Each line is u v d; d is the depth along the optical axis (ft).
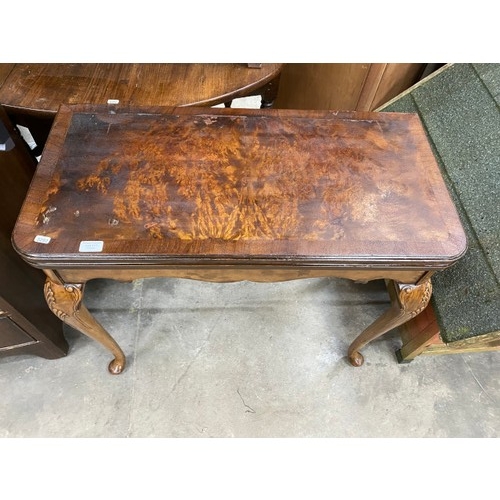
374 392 3.92
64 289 2.61
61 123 2.76
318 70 4.56
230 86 3.37
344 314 4.35
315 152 2.75
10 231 3.01
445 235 2.45
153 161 2.62
